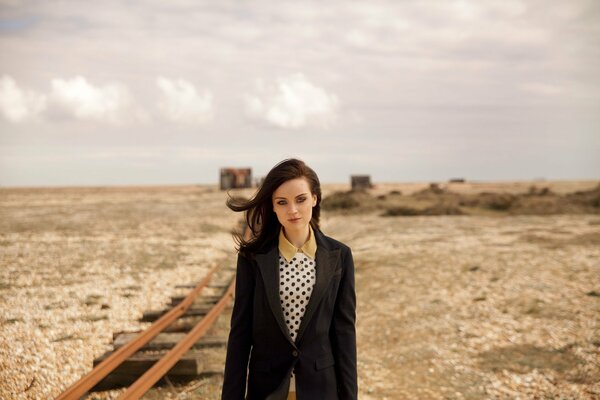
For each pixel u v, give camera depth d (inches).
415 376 242.7
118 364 226.8
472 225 868.0
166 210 1423.5
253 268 97.9
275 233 99.7
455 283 415.8
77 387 198.1
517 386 226.4
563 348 266.1
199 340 274.4
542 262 472.1
